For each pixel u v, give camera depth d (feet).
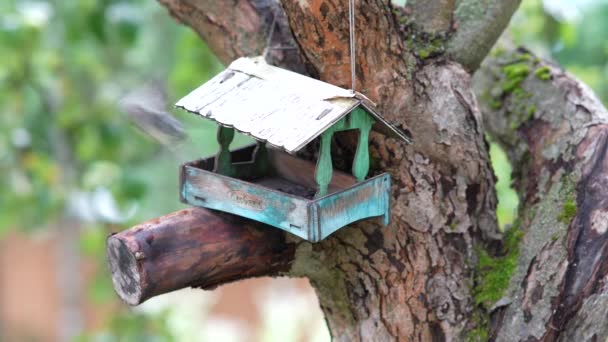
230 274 15.61
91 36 31.01
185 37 32.32
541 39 28.60
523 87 19.57
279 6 17.49
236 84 14.99
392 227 16.25
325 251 16.58
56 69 32.78
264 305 56.49
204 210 15.35
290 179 16.79
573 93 18.52
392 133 14.73
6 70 31.50
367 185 14.71
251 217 14.70
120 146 32.35
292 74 14.73
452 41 16.60
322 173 13.93
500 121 19.81
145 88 19.45
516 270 16.51
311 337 51.49
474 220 16.72
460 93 16.21
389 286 16.65
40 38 31.27
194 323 47.16
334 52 15.31
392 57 15.48
